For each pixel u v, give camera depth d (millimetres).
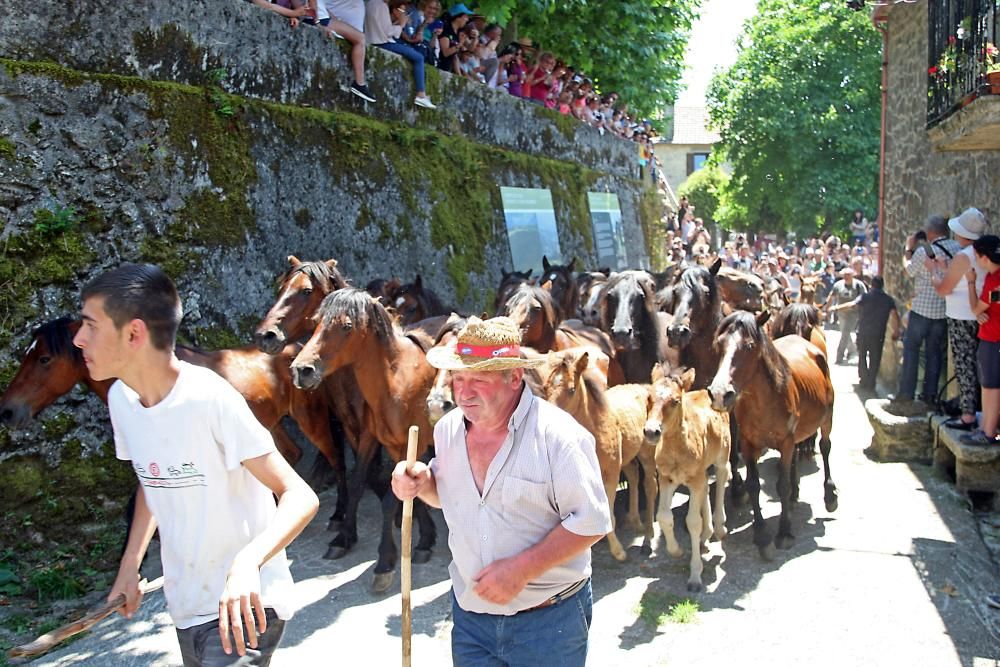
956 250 8297
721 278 10445
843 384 13586
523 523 2791
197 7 7746
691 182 47062
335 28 9664
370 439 6578
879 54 31094
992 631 5047
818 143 32062
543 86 16328
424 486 2943
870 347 12578
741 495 7406
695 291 7648
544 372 5559
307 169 8938
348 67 9828
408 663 3043
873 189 32281
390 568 5789
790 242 40625
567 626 2912
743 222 38469
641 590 5727
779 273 19938
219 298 7645
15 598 5613
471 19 14211
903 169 12414
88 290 2643
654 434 5355
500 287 9391
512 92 15328
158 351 2680
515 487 2750
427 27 12367
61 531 6332
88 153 6812
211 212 7688
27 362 5684
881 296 12406
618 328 7633
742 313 6254
